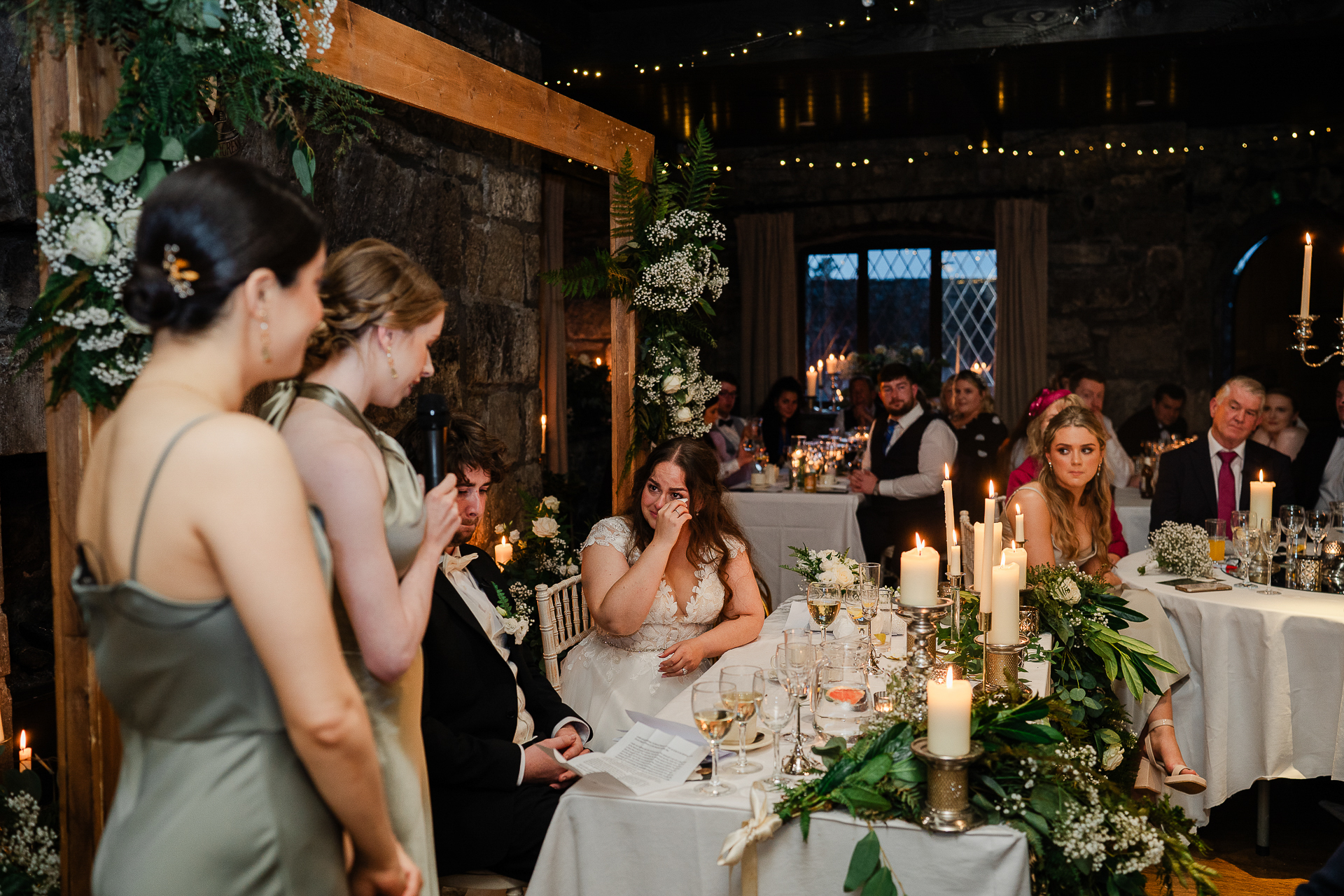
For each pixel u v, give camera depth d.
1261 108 6.92
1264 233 7.43
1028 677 2.26
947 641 2.31
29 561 2.96
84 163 1.52
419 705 1.54
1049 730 1.62
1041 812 1.58
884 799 1.59
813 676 1.86
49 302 1.53
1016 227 7.79
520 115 3.31
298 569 1.05
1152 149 7.57
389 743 1.44
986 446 5.64
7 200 2.37
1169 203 7.61
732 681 1.69
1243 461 4.09
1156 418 6.54
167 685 1.07
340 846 1.19
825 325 8.72
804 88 6.06
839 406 8.49
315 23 1.99
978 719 1.65
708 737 1.72
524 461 4.19
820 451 5.64
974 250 8.38
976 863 1.54
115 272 1.52
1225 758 2.95
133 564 1.04
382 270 1.46
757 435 5.95
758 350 8.38
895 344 8.59
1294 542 3.38
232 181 1.12
